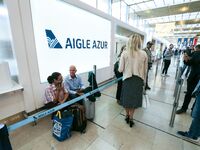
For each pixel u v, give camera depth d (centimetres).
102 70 428
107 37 431
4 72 183
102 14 378
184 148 165
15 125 126
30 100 227
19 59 200
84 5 308
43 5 227
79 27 311
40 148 161
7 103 199
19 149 159
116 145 168
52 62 260
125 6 627
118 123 216
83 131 190
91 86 237
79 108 189
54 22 251
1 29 201
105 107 273
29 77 218
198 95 155
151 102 300
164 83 461
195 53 224
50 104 211
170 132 194
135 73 177
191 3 580
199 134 167
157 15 787
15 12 184
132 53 176
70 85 241
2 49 212
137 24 821
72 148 162
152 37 1055
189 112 255
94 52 379
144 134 190
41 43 234
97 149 161
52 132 190
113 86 418
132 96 187
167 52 549
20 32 195
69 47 293
